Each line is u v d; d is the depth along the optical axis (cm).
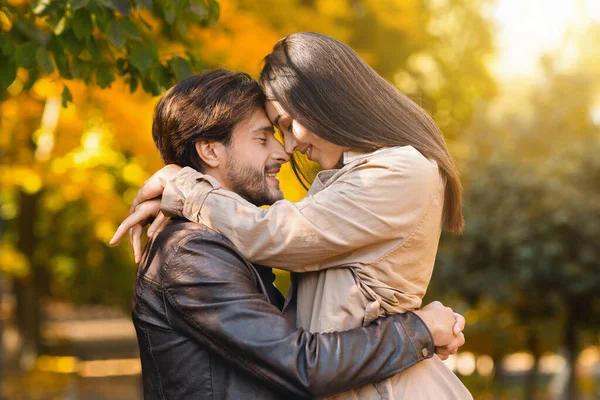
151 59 360
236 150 259
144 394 257
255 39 807
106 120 871
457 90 1788
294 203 243
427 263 251
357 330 234
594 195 1403
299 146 262
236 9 841
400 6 1430
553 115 1602
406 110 255
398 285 245
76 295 2766
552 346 2089
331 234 238
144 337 250
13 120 912
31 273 2370
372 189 238
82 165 959
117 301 2806
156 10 396
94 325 4775
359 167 242
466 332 2039
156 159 938
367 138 247
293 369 226
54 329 3356
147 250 256
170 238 247
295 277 261
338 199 239
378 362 232
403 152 242
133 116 846
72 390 1761
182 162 265
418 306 253
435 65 1780
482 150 1564
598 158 1420
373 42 1495
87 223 2292
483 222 1418
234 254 242
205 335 235
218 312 233
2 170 1003
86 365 2666
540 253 1383
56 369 2345
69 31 362
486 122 1582
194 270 238
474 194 1446
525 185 1392
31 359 2416
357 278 242
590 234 1365
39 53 356
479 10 1869
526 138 1584
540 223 1383
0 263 1970
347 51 255
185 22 418
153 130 268
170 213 254
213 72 264
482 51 1875
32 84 387
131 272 2630
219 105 256
